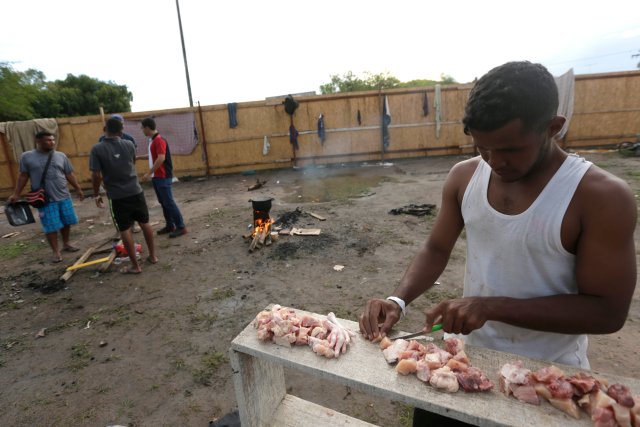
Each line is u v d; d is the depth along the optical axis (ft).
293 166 43.16
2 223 26.99
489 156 3.43
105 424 8.30
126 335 11.72
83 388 9.48
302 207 25.30
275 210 25.12
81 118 38.52
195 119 40.93
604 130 40.81
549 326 3.67
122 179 15.21
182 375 9.71
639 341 9.84
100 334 11.87
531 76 3.05
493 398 3.80
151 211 27.94
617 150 37.86
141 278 15.78
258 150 42.55
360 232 19.56
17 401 9.20
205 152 41.70
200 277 15.56
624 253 3.37
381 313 4.86
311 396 8.71
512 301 3.83
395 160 43.60
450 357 4.34
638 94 39.50
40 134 16.76
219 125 41.39
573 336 4.28
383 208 23.81
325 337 4.98
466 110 3.40
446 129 42.86
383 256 16.38
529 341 4.35
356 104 41.86
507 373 3.88
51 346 11.43
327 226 20.88
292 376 9.37
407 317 11.55
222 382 9.39
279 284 14.47
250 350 4.89
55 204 17.57
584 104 40.16
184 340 11.26
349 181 34.09
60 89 97.86
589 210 3.40
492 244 4.07
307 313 5.61
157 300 13.87
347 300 13.00
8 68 71.82
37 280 16.33
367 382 4.14
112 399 9.03
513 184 3.83
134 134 40.01
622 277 3.40
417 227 19.83
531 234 3.70
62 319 13.00
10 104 70.49
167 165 19.98
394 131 42.83
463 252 15.96
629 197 3.34
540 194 3.61
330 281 14.43
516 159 3.31
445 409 3.74
